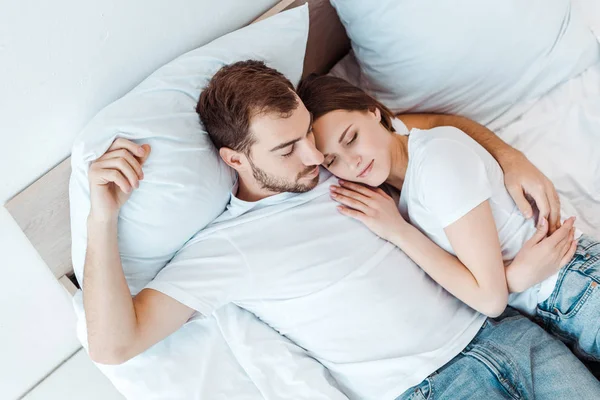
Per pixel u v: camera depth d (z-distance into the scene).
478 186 1.12
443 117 1.43
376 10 1.31
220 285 1.15
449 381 1.14
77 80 1.13
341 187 1.23
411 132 1.21
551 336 1.19
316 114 1.19
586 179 1.35
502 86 1.43
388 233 1.18
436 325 1.17
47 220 1.24
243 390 1.17
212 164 1.18
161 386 1.16
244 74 1.09
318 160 1.11
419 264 1.18
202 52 1.21
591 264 1.16
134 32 1.17
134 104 1.12
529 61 1.41
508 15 1.31
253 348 1.19
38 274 1.38
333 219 1.19
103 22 1.11
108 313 1.06
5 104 1.07
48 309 1.45
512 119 1.47
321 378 1.16
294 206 1.20
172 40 1.24
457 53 1.34
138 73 1.22
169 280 1.13
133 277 1.19
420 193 1.17
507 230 1.21
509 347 1.14
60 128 1.17
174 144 1.12
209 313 1.15
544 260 1.14
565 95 1.45
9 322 1.40
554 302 1.20
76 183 1.11
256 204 1.20
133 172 1.05
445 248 1.20
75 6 1.06
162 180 1.12
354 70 1.55
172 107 1.14
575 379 1.10
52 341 1.51
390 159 1.22
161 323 1.11
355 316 1.15
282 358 1.18
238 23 1.35
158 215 1.13
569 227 1.16
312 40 1.47
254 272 1.15
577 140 1.40
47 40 1.06
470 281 1.14
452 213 1.11
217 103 1.10
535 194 1.20
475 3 1.28
